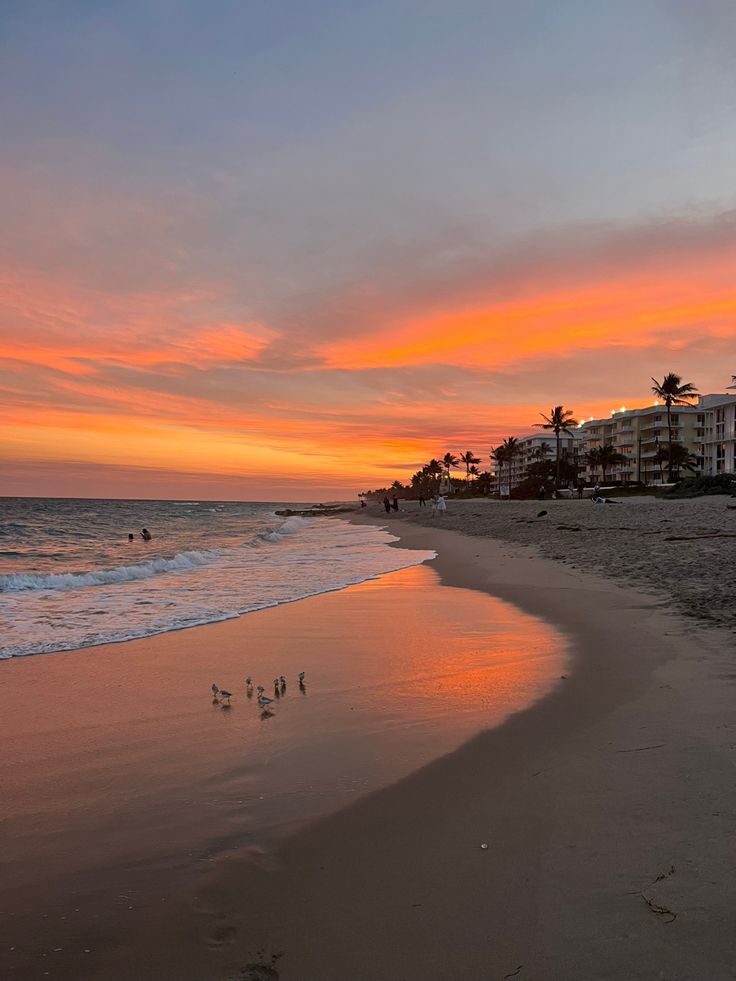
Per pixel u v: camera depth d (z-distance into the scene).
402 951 2.74
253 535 44.50
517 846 3.54
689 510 36.34
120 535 42.59
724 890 3.00
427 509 80.94
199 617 11.34
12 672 7.73
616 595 11.91
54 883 3.35
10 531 43.16
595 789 4.17
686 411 110.88
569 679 6.85
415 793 4.29
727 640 7.86
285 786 4.48
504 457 141.75
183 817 4.07
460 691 6.61
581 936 2.77
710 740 4.82
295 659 8.21
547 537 27.09
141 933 2.92
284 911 3.06
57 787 4.55
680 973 2.53
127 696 6.75
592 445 130.50
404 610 11.80
